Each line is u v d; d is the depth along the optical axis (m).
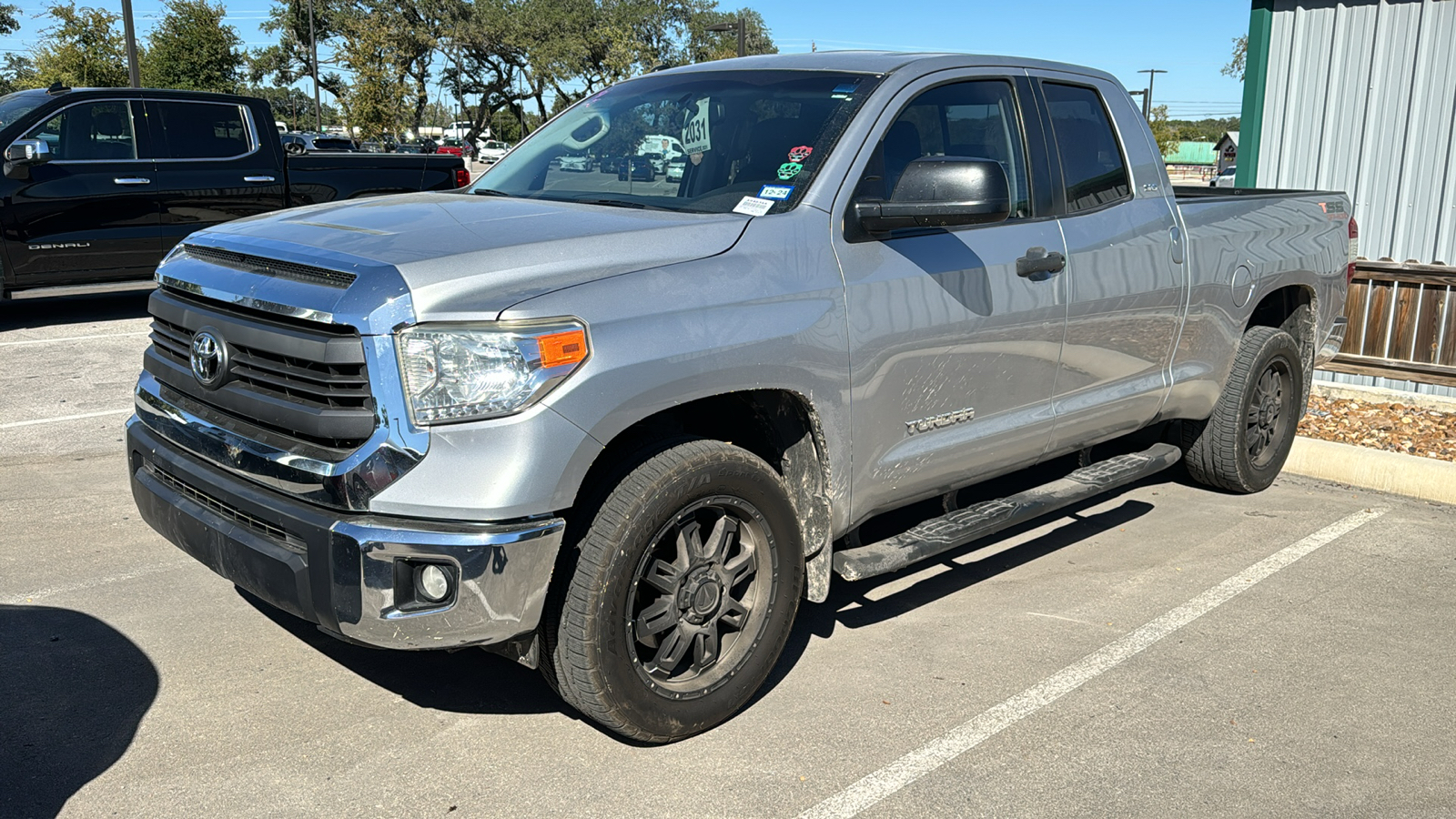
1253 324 5.95
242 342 3.04
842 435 3.53
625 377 2.92
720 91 4.13
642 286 3.03
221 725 3.29
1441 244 8.59
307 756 3.13
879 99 3.78
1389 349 8.13
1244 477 5.64
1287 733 3.39
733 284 3.20
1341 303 6.08
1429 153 8.55
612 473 3.04
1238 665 3.84
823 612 4.26
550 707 3.47
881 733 3.34
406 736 3.26
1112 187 4.61
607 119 4.30
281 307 2.91
